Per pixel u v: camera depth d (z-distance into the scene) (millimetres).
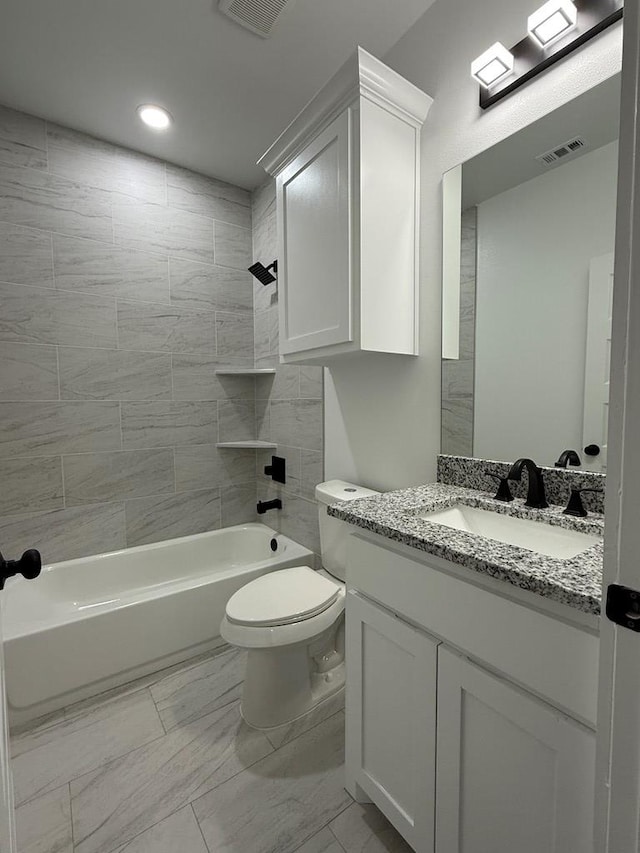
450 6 1289
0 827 502
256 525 2592
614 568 504
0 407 1849
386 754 1006
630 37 458
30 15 1336
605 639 522
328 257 1372
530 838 713
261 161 1630
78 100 1754
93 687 1580
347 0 1303
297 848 1037
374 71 1199
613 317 487
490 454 1274
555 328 1103
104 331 2096
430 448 1456
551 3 985
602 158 997
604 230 1004
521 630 697
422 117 1364
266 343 2504
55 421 1984
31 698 1450
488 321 1255
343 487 1752
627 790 513
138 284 2184
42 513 1973
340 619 1684
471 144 1262
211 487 2498
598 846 560
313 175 1425
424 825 902
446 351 1375
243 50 1496
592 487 1033
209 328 2445
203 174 2367
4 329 1841
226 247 2484
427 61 1373
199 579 1880
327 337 1394
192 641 1814
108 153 2057
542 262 1120
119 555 2141
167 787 1201
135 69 1578
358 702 1080
